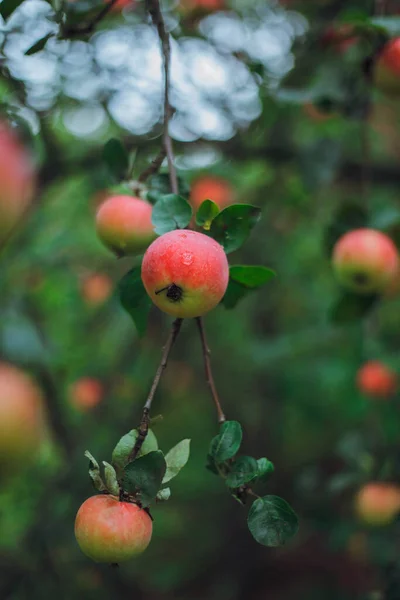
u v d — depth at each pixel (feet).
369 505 3.96
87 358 6.61
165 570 8.75
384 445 4.41
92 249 6.02
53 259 5.80
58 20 3.09
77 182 5.94
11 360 3.86
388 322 6.70
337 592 8.48
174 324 2.63
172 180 2.81
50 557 5.50
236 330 7.50
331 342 6.23
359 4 4.22
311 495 5.01
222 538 8.95
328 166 4.58
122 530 2.49
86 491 5.55
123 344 6.55
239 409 7.88
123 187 2.95
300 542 8.73
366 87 3.79
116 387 6.34
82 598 5.72
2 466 2.13
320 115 5.12
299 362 6.66
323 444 8.58
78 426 6.27
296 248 7.00
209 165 5.04
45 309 6.63
